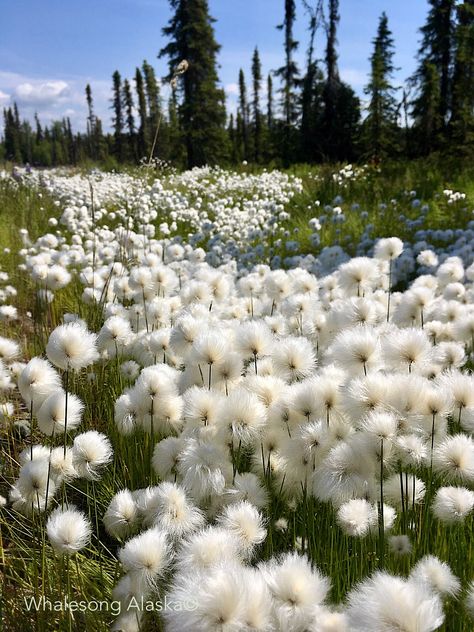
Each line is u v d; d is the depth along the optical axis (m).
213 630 1.24
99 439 2.34
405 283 7.03
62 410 2.34
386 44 30.00
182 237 10.06
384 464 2.01
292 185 13.62
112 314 4.37
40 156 85.38
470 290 4.62
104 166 25.89
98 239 8.17
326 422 2.16
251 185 14.48
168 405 2.55
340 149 31.44
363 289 3.47
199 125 32.25
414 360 2.29
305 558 1.48
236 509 1.81
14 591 2.15
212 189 14.09
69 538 1.88
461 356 2.95
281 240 9.02
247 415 2.14
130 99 50.47
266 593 1.32
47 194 13.86
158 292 4.25
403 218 9.66
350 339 2.36
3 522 2.45
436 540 2.12
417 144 26.94
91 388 3.73
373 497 2.00
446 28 26.53
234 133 57.78
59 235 9.67
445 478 2.16
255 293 4.79
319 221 9.98
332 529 2.11
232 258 8.34
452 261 5.04
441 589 1.70
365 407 2.03
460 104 25.39
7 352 2.86
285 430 2.26
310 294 3.93
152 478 2.64
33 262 5.36
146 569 1.68
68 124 86.12
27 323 5.62
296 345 2.61
